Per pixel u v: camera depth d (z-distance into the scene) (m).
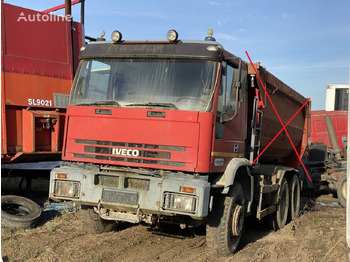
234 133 6.00
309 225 8.29
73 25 8.57
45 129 7.66
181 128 5.08
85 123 5.57
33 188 10.27
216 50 5.33
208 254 5.82
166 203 4.98
